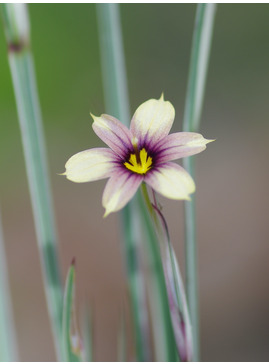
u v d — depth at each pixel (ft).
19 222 1.15
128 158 0.43
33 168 0.53
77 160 0.42
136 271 0.54
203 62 0.51
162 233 0.44
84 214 1.18
